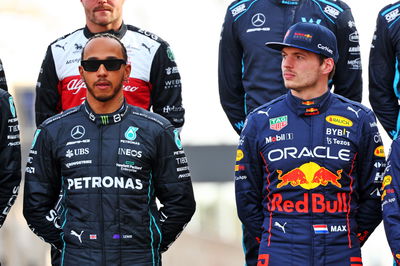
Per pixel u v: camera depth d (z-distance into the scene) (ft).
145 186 46.93
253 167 48.60
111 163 46.52
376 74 56.03
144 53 55.11
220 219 209.15
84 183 46.50
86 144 46.93
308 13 55.06
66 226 46.62
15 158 50.03
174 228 47.98
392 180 47.11
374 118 48.47
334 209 46.85
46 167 47.80
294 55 47.60
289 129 47.65
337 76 55.62
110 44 46.75
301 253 46.34
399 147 47.34
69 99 55.06
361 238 48.91
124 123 47.29
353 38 55.21
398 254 46.21
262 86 54.95
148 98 55.62
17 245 132.98
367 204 48.42
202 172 117.39
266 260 47.06
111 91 46.68
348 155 47.34
